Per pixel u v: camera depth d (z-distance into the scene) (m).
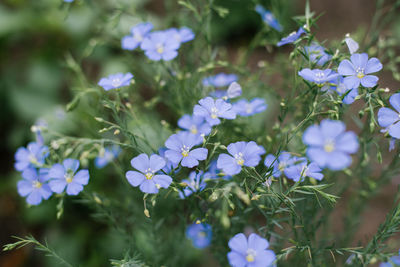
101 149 0.45
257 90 0.55
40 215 0.61
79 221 0.61
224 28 0.86
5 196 0.66
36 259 0.60
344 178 0.55
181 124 0.48
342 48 0.51
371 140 0.46
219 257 0.51
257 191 0.45
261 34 0.57
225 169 0.42
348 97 0.44
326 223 0.54
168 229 0.54
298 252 0.47
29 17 0.75
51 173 0.45
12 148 0.72
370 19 0.90
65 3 0.54
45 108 0.72
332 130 0.38
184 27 0.54
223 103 0.44
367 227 0.63
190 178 0.47
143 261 0.49
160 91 0.54
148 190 0.42
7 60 0.79
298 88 0.50
